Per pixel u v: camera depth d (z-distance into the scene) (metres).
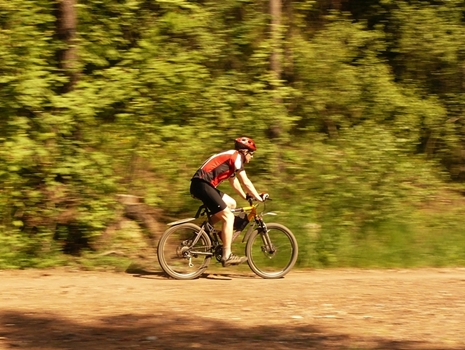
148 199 9.94
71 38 9.82
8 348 5.66
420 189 11.54
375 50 13.23
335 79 12.33
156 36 10.20
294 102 12.20
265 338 5.98
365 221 10.40
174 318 6.66
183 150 10.05
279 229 8.84
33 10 9.48
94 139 9.75
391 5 13.77
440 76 13.73
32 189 9.60
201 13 10.51
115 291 7.89
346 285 8.33
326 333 6.16
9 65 9.30
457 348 5.75
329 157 10.81
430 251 10.13
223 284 8.35
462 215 11.56
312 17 13.52
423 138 13.44
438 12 13.62
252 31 10.98
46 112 9.53
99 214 9.61
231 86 10.62
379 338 6.02
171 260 8.63
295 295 7.71
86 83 9.60
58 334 6.10
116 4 10.02
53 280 8.53
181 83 10.03
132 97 9.88
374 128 11.42
